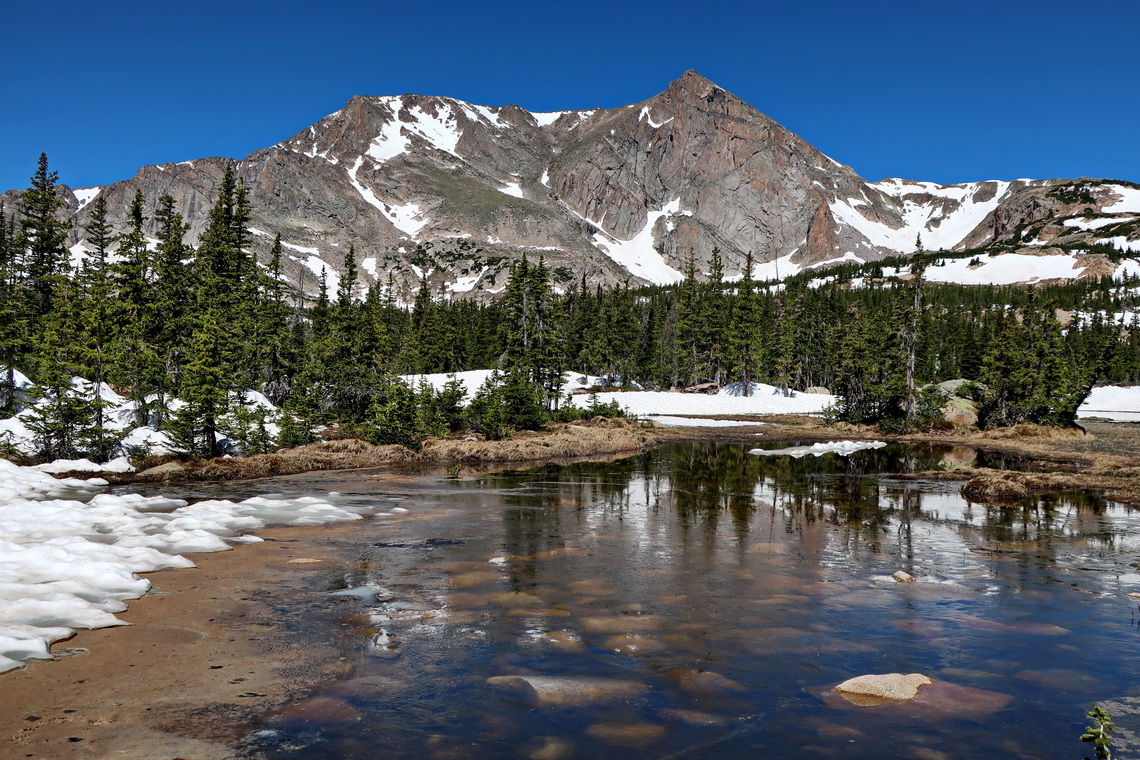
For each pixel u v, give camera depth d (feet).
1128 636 26.58
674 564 38.01
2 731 17.71
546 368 178.50
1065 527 49.78
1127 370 340.39
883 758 16.87
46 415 78.54
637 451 115.75
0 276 117.60
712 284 343.46
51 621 26.12
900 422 158.30
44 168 139.74
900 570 37.19
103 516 47.67
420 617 28.27
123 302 95.91
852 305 391.86
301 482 72.69
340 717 19.04
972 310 494.59
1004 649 25.12
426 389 128.26
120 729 18.01
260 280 162.09
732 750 17.30
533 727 18.58
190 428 83.92
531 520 51.29
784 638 26.16
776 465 93.45
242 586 32.53
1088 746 17.57
